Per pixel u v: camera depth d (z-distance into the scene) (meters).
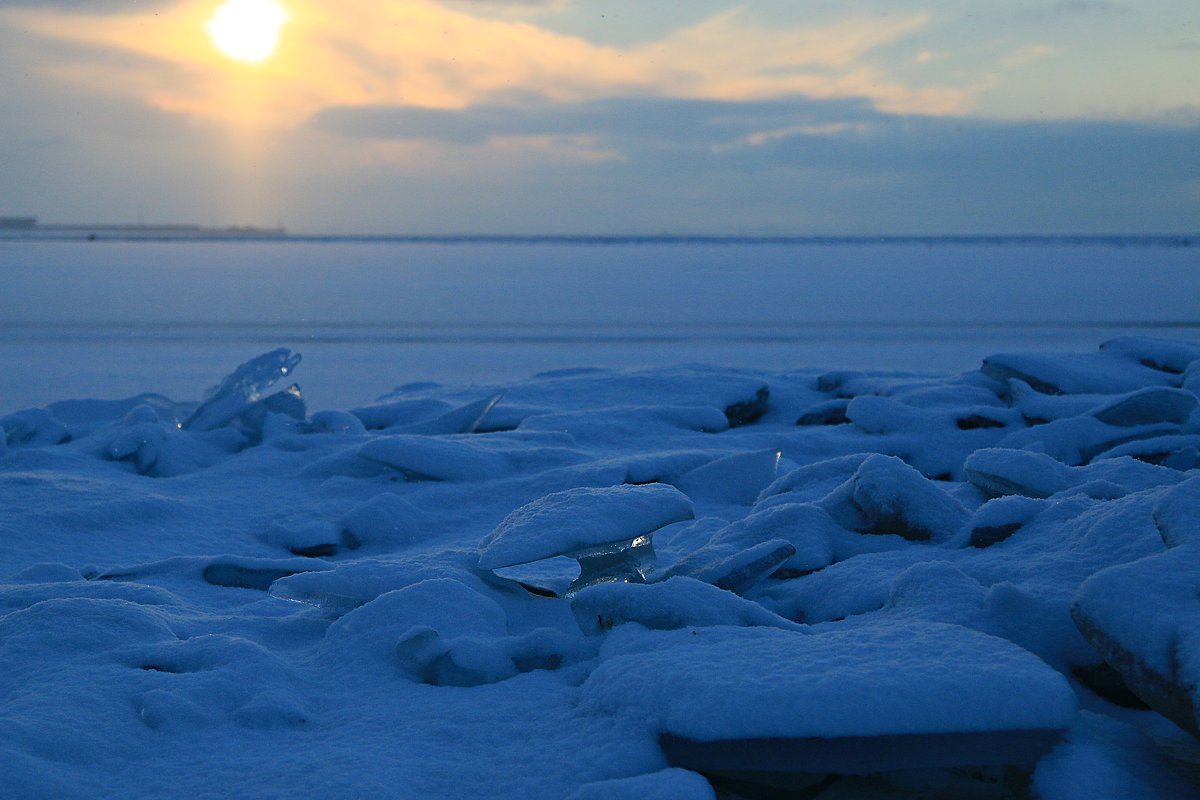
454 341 20.06
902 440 6.85
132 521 5.13
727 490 5.52
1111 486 3.94
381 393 13.13
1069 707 2.22
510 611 3.41
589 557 3.45
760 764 2.23
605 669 2.57
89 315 26.81
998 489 4.30
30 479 5.74
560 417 7.75
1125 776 2.18
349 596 3.39
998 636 2.76
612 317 26.91
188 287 42.03
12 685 2.69
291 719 2.56
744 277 54.59
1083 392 7.74
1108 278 52.03
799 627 2.97
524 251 143.00
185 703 2.54
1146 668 2.20
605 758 2.24
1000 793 2.38
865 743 2.20
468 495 5.64
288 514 5.48
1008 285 44.97
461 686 2.83
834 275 57.53
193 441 7.17
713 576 3.45
